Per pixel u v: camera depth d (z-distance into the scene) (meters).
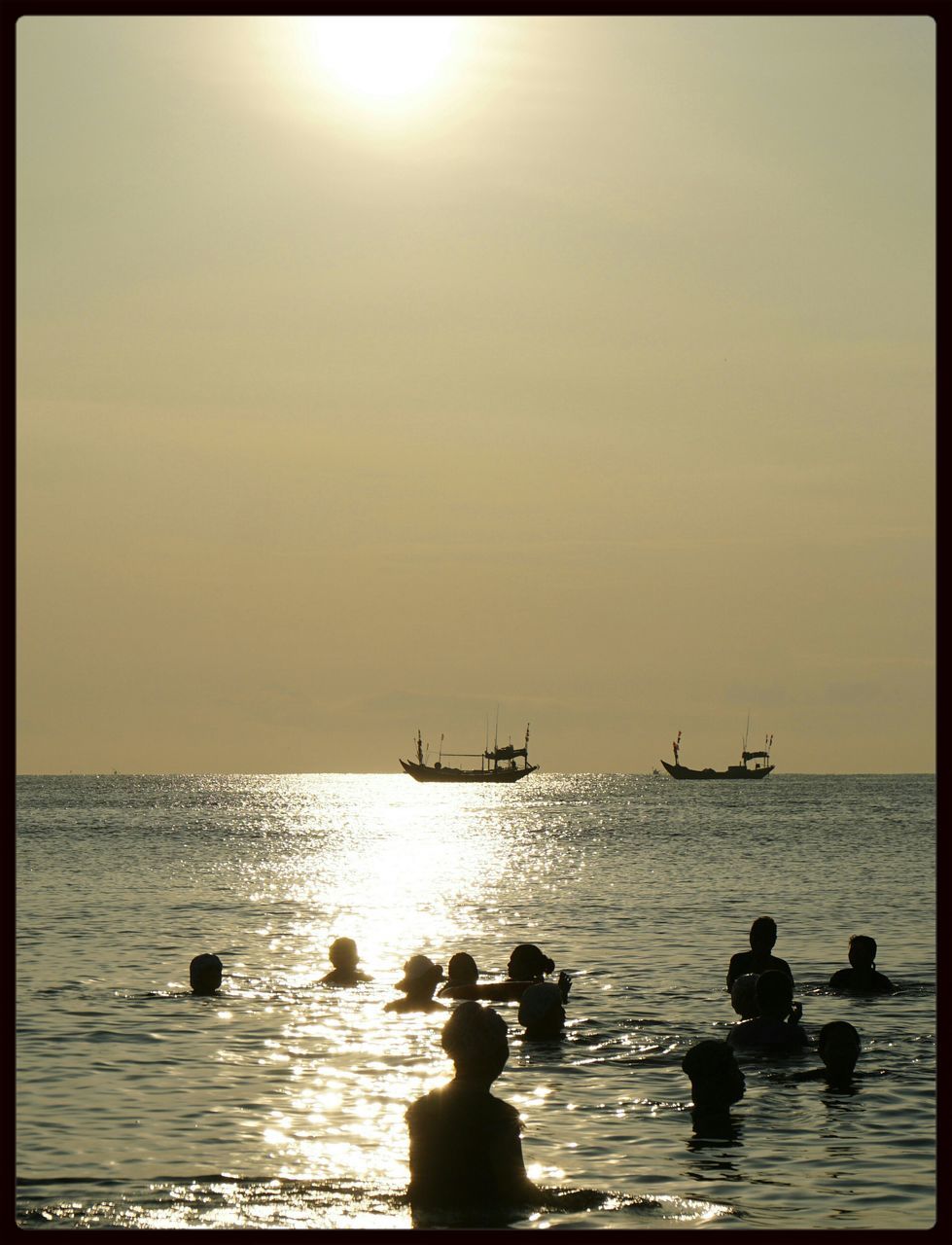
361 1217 11.59
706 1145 14.34
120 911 42.53
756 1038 18.41
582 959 30.31
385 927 37.94
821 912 41.78
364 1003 23.50
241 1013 22.48
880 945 33.09
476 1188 11.06
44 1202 12.25
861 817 131.38
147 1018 21.89
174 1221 11.62
